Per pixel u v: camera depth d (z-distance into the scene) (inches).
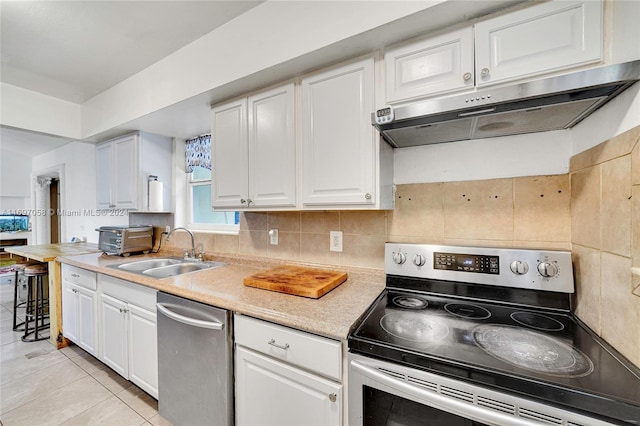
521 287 44.1
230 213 93.7
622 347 30.1
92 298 81.3
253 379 45.9
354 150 49.6
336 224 65.0
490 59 38.4
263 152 60.7
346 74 50.2
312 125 53.7
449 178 53.1
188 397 54.5
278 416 43.3
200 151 97.6
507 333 36.0
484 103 34.9
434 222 54.4
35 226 182.1
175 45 67.7
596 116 36.2
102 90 91.7
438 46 42.3
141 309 65.8
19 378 77.5
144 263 87.0
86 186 128.2
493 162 49.6
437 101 37.8
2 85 86.0
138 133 91.7
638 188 27.5
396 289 53.9
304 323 40.0
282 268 67.0
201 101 69.0
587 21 33.4
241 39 57.4
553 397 25.4
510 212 48.4
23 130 91.8
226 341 48.4
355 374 34.6
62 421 61.6
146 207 93.0
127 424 60.7
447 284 49.9
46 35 63.7
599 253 35.0
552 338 34.6
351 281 60.8
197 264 84.4
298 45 49.8
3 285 174.4
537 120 40.2
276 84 59.2
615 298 31.4
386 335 35.5
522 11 36.5
